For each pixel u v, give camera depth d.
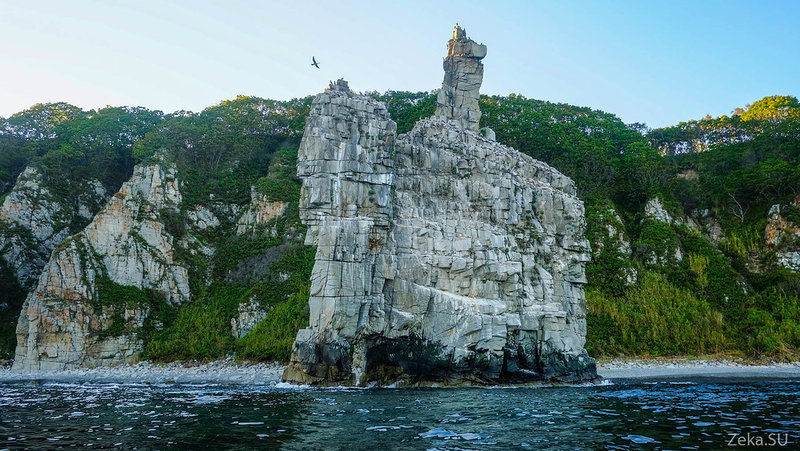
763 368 60.19
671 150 112.25
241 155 92.81
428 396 32.88
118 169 91.62
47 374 56.62
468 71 54.97
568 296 46.22
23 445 18.98
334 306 37.38
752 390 39.72
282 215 80.69
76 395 33.69
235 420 23.95
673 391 38.50
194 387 39.03
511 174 46.56
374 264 39.66
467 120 54.19
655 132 114.69
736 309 72.56
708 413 27.70
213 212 83.62
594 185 89.62
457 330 38.94
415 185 43.50
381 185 40.19
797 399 34.03
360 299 38.25
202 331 66.44
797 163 88.69
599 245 80.31
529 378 41.38
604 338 68.38
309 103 108.62
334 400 30.75
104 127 93.19
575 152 92.19
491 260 41.84
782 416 26.91
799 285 74.44
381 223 39.72
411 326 39.25
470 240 42.06
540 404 30.22
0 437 20.33
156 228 73.25
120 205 72.25
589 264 78.38
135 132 95.19
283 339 62.78
